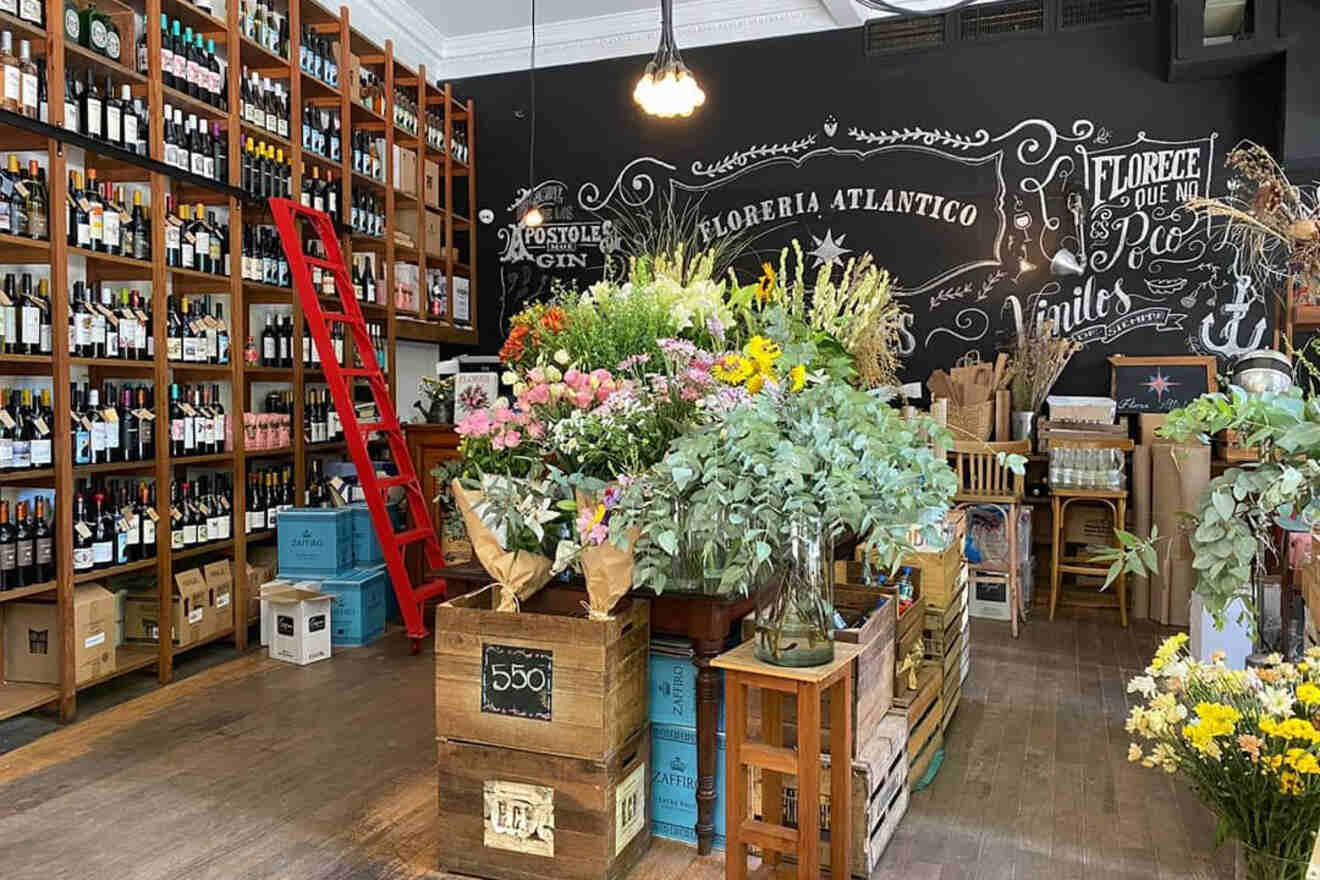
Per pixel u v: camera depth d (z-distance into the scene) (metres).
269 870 2.57
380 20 6.39
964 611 4.05
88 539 3.82
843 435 2.09
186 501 4.39
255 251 4.93
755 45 6.64
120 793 3.04
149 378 4.42
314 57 5.43
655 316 2.79
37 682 3.75
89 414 3.89
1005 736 3.59
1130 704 3.95
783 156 6.62
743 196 6.71
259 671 4.33
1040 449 5.74
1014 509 5.15
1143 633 5.12
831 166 6.52
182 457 4.35
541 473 2.64
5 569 3.51
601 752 2.39
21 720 3.69
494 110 7.25
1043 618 5.45
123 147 4.05
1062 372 6.11
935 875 2.56
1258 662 3.19
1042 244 6.12
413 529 5.01
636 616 2.56
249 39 4.82
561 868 2.45
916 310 6.38
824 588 2.23
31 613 3.75
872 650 2.70
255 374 5.08
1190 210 5.84
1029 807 2.97
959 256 6.29
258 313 5.32
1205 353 5.85
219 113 4.61
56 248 3.65
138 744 3.44
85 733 3.55
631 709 2.54
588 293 3.26
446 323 6.96
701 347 2.84
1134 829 2.83
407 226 6.62
